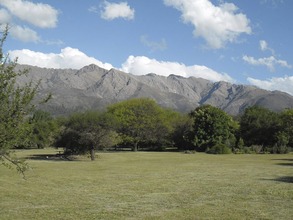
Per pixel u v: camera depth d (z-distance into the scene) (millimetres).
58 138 52938
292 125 74938
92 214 14422
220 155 62875
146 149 90250
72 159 50875
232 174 29844
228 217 13844
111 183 24031
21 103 10203
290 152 69812
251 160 48875
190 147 81500
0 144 10039
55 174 29375
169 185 23047
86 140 49938
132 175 29156
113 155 62125
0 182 23375
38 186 22328
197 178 26938
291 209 15352
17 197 18297
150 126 83750
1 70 10117
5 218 13516
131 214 14438
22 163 10797
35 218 13641
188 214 14422
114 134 52875
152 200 17641
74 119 50781
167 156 59594
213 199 17875
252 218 13664
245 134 81562
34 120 10898
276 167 36906
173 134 85188
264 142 80688
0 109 10047
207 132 75875
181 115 97812
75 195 19125
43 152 70938
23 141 10570
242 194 19344
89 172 31656
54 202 17062
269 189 21016
